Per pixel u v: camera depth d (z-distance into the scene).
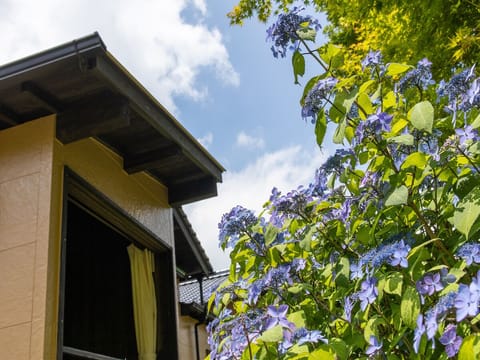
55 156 3.02
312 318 1.53
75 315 4.48
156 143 3.69
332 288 1.61
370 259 1.23
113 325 4.29
